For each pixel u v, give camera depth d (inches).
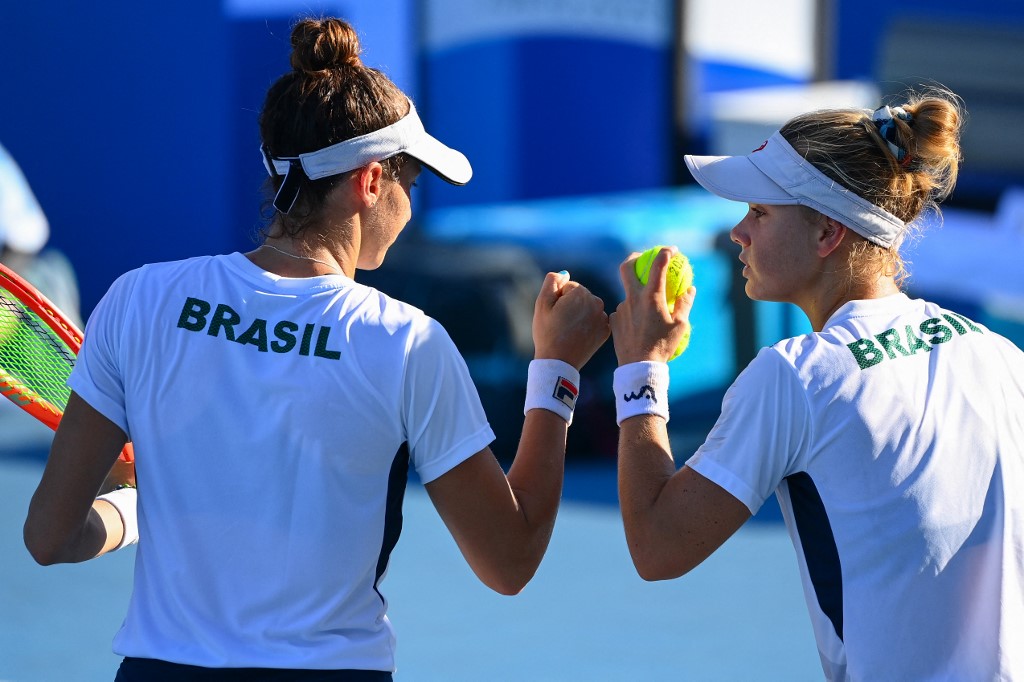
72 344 361.4
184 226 1526.8
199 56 1504.7
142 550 276.2
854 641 275.6
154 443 270.8
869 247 297.4
